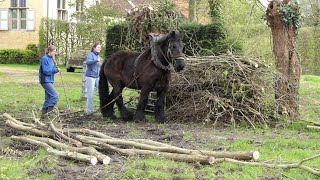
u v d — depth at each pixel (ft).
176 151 24.94
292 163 23.95
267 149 28.50
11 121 30.91
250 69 38.45
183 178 21.52
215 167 23.29
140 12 55.31
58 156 24.45
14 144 27.63
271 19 41.24
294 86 40.19
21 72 98.99
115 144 26.63
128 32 57.98
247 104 38.09
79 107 49.03
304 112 47.55
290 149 28.99
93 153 23.95
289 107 39.65
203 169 22.86
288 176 22.07
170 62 36.40
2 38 139.64
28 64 129.80
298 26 41.16
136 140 26.76
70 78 87.45
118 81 39.93
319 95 66.28
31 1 136.56
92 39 119.96
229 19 75.46
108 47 77.36
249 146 29.19
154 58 37.04
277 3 40.98
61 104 51.08
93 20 120.06
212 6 74.54
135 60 38.75
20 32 137.69
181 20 60.08
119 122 38.78
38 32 134.72
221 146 29.04
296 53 40.93
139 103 38.88
